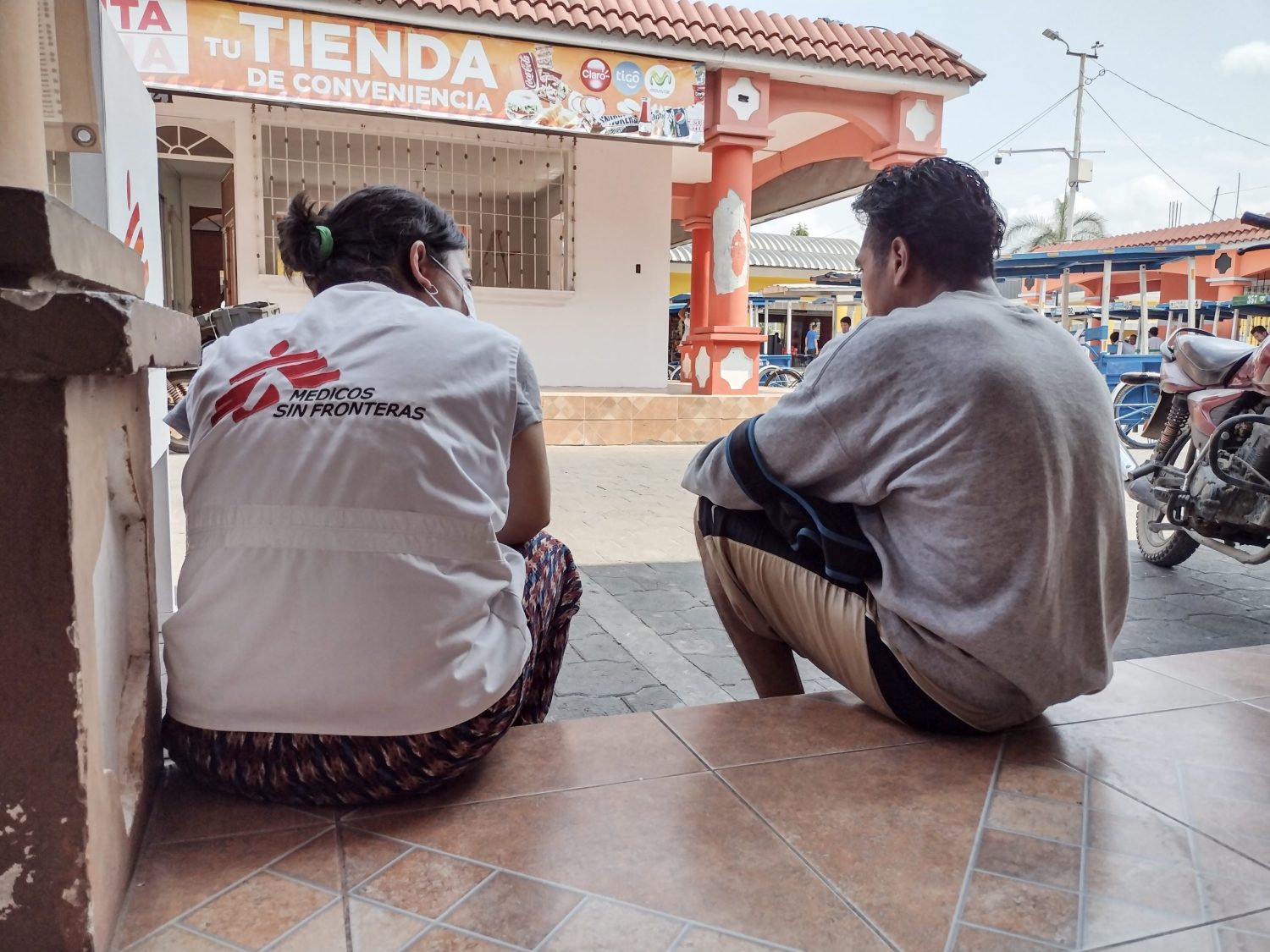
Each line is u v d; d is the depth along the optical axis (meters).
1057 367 1.71
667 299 11.23
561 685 2.97
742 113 8.94
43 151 1.29
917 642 1.75
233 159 9.52
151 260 2.77
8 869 1.11
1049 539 1.63
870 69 9.07
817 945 1.26
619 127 8.39
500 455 1.54
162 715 1.65
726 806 1.62
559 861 1.44
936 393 1.67
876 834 1.54
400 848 1.47
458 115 7.84
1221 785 1.73
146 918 1.29
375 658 1.42
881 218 1.86
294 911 1.31
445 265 1.75
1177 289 24.02
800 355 24.78
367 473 1.40
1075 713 2.07
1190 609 3.94
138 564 1.51
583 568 4.42
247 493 1.43
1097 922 1.32
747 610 2.14
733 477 1.95
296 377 1.47
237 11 7.16
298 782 1.51
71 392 1.08
